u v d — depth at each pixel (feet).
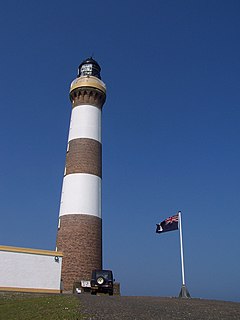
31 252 124.06
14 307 69.00
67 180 165.27
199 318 46.21
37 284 122.11
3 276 117.50
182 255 123.95
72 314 51.96
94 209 160.04
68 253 150.61
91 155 169.78
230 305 65.92
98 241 156.76
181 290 115.44
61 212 160.97
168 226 133.90
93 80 184.85
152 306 63.16
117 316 48.73
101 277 130.62
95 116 179.93
